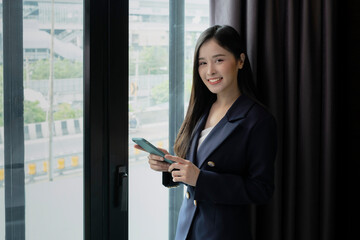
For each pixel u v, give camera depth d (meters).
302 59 2.07
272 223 2.07
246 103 1.74
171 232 2.10
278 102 2.03
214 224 1.70
